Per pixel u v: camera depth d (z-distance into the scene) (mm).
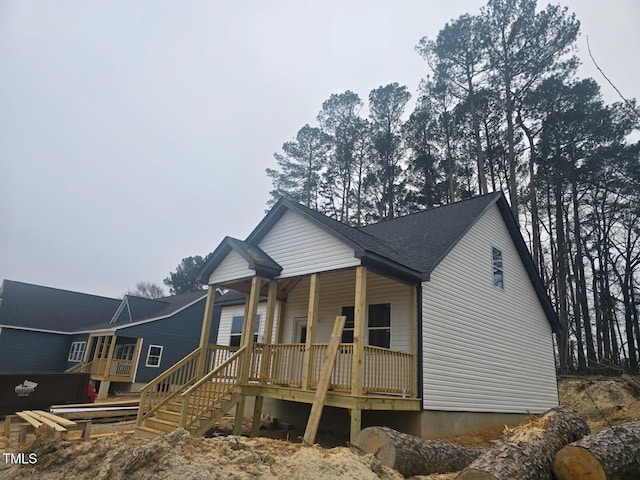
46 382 12055
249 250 10758
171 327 23734
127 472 4828
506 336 12633
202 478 4484
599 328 23531
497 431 10586
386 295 10570
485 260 12531
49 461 5504
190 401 9219
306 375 8742
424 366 9219
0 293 26781
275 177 33875
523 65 23125
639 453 5367
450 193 26547
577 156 22547
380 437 5977
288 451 5359
